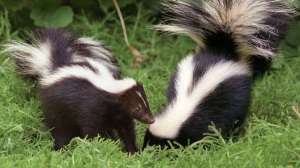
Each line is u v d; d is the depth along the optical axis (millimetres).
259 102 10602
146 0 13211
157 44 12758
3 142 9203
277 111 10406
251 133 9352
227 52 9938
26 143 9258
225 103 9555
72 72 9305
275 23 10148
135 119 9148
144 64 12328
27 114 9836
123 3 13047
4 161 8430
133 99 8914
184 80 9586
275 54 10352
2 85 10766
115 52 12430
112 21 13219
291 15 10492
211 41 10008
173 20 10398
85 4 13211
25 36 12586
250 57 10086
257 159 8391
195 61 9820
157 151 8969
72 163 8305
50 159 8430
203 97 9406
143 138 9469
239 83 9703
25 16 12938
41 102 9633
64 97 9203
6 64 11211
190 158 8625
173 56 12312
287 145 8781
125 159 8539
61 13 12445
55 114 9336
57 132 9406
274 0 10141
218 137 9344
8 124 9438
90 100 9078
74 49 10352
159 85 11141
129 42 12656
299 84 11141
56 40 10344
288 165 8453
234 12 9977
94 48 10617
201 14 10094
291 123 9562
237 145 8930
